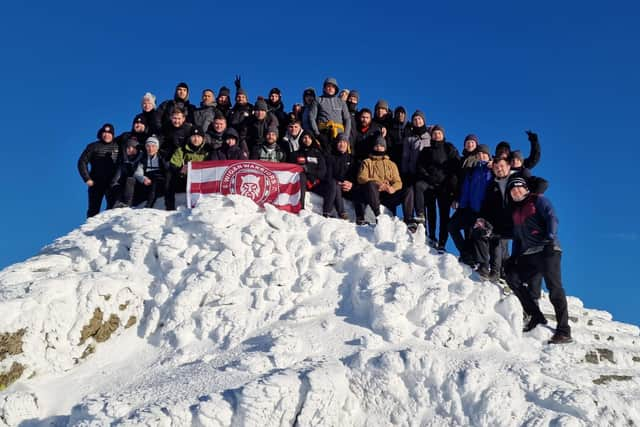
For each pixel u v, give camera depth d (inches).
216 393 270.7
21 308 315.6
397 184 438.9
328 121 469.7
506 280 352.2
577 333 352.2
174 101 492.1
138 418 257.9
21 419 290.2
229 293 345.4
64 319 323.3
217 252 360.2
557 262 337.1
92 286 333.1
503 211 369.1
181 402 268.4
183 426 261.4
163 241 364.2
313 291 344.2
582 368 319.3
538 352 323.9
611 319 416.5
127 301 341.4
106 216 418.6
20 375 309.3
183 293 341.1
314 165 449.1
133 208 454.6
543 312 374.6
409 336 318.3
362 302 330.6
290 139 472.1
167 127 473.4
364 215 446.0
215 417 261.9
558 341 335.3
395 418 281.9
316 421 270.8
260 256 357.1
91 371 320.2
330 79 477.4
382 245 371.2
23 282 345.4
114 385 307.4
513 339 321.1
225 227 368.8
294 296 341.4
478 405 279.4
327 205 437.1
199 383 288.5
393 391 285.6
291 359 301.0
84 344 325.7
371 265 350.6
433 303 326.6
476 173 392.5
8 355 307.7
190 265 359.9
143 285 353.7
